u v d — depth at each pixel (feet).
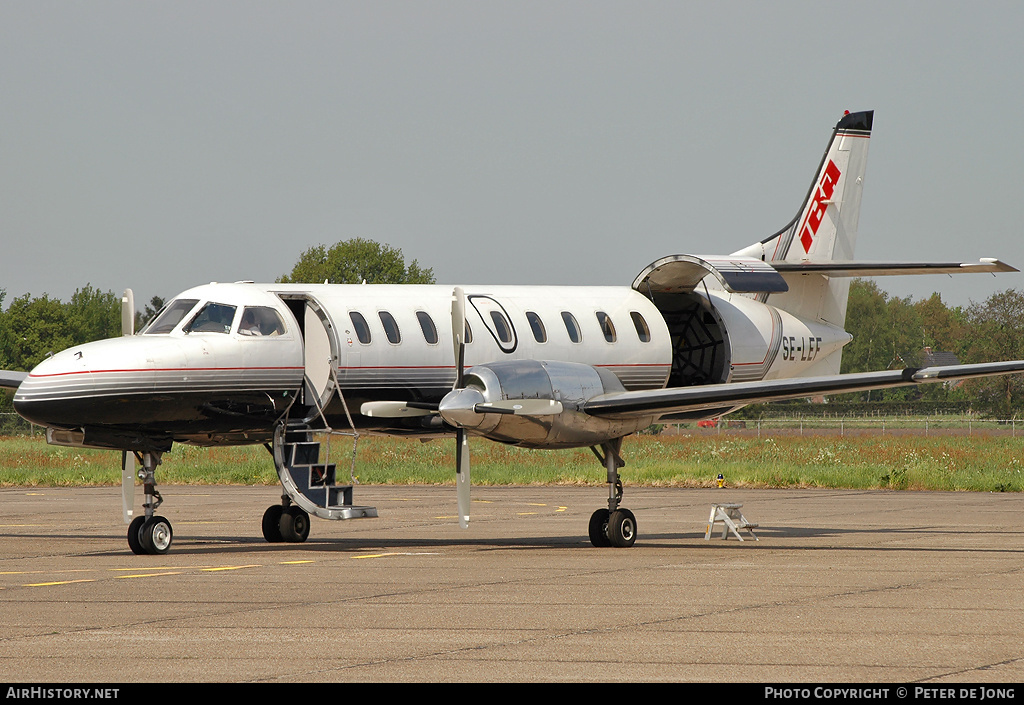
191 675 95.04
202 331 195.93
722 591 139.95
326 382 206.28
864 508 283.59
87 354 184.44
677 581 149.48
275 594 139.03
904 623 117.08
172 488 384.27
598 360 236.22
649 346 244.22
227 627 116.26
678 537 218.59
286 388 202.49
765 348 264.31
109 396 182.50
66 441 197.98
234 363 195.31
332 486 204.74
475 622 118.62
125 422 186.60
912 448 557.74
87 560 181.98
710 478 381.40
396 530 236.84
